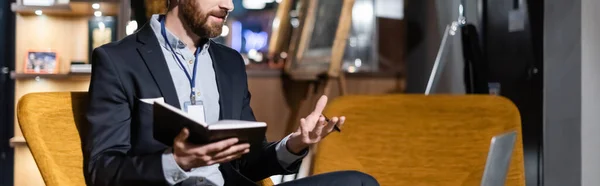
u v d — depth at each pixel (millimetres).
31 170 3592
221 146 1553
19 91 3627
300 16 4230
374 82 4379
